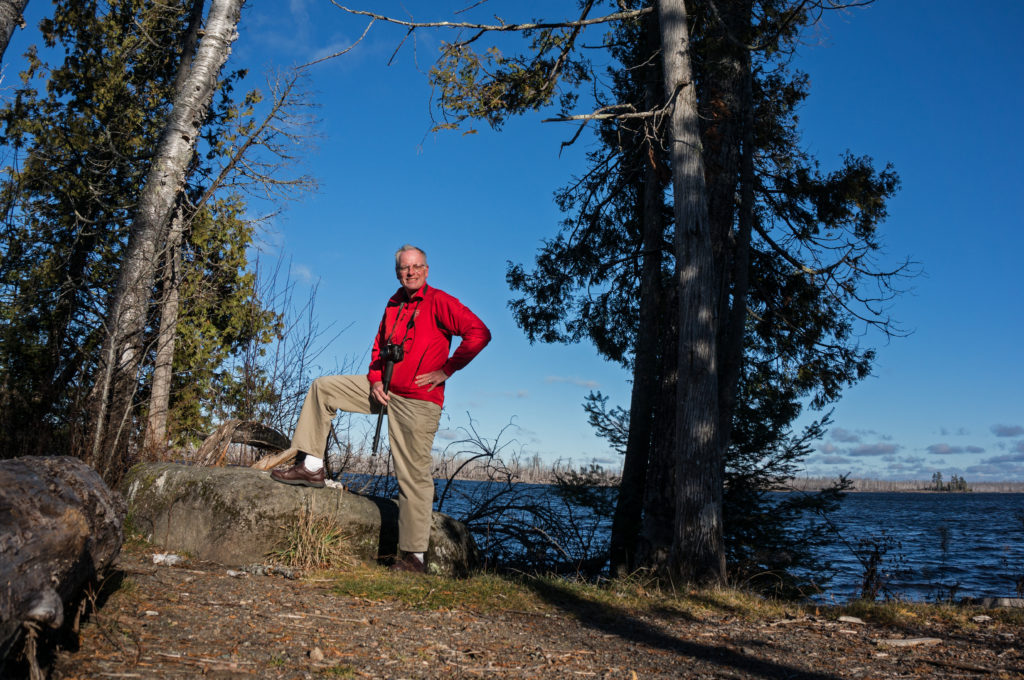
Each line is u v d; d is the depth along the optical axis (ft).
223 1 32.01
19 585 7.93
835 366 42.68
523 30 32.32
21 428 26.23
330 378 18.48
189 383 35.29
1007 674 13.10
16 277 30.55
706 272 26.73
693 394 25.72
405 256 17.92
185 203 35.12
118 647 10.10
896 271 39.78
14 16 25.61
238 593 14.10
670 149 28.84
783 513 37.50
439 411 18.38
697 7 34.24
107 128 38.09
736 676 11.98
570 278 45.80
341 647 11.45
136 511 19.21
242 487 17.84
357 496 19.63
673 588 21.45
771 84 41.68
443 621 13.91
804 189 40.81
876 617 18.38
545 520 30.66
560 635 13.99
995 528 134.31
